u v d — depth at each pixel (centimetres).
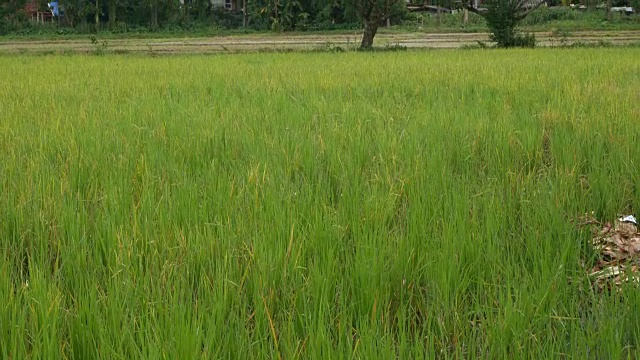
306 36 4978
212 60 2398
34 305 339
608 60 2053
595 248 464
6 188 571
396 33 5019
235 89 1331
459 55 2531
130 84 1481
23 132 836
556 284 376
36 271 374
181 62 2289
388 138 748
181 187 544
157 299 343
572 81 1376
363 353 295
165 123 847
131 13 5678
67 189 554
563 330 322
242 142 740
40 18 6181
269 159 654
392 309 370
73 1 5400
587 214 521
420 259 404
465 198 516
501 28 3488
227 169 652
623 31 4600
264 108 1020
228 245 414
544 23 5275
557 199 527
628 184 599
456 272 381
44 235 461
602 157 686
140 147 728
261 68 1927
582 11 5597
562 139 741
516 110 987
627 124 810
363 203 508
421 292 380
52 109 1062
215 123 850
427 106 1021
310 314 326
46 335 301
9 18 5394
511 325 323
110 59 2572
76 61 2436
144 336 315
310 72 1739
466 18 5388
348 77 1569
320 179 593
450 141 743
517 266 399
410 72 1700
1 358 307
